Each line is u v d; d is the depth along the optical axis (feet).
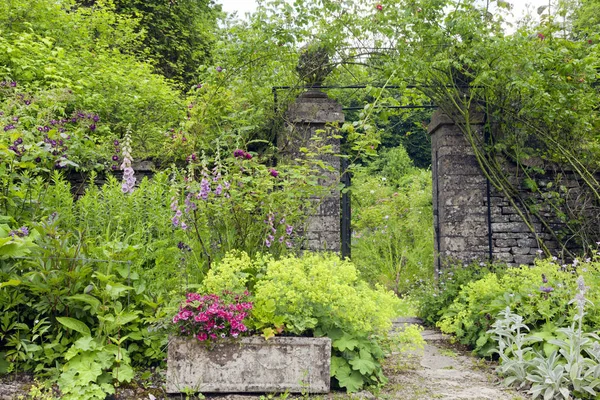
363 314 14.06
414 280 36.68
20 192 15.60
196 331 13.25
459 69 25.75
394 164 56.49
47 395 11.95
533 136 26.86
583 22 32.78
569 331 14.07
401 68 24.63
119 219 16.83
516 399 13.51
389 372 15.70
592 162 26.27
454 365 17.22
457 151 26.99
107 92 28.63
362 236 40.19
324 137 26.32
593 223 26.14
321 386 13.39
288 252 18.56
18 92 23.48
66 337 13.91
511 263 26.40
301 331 13.74
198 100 25.36
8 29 28.60
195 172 23.22
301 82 26.37
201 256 16.60
